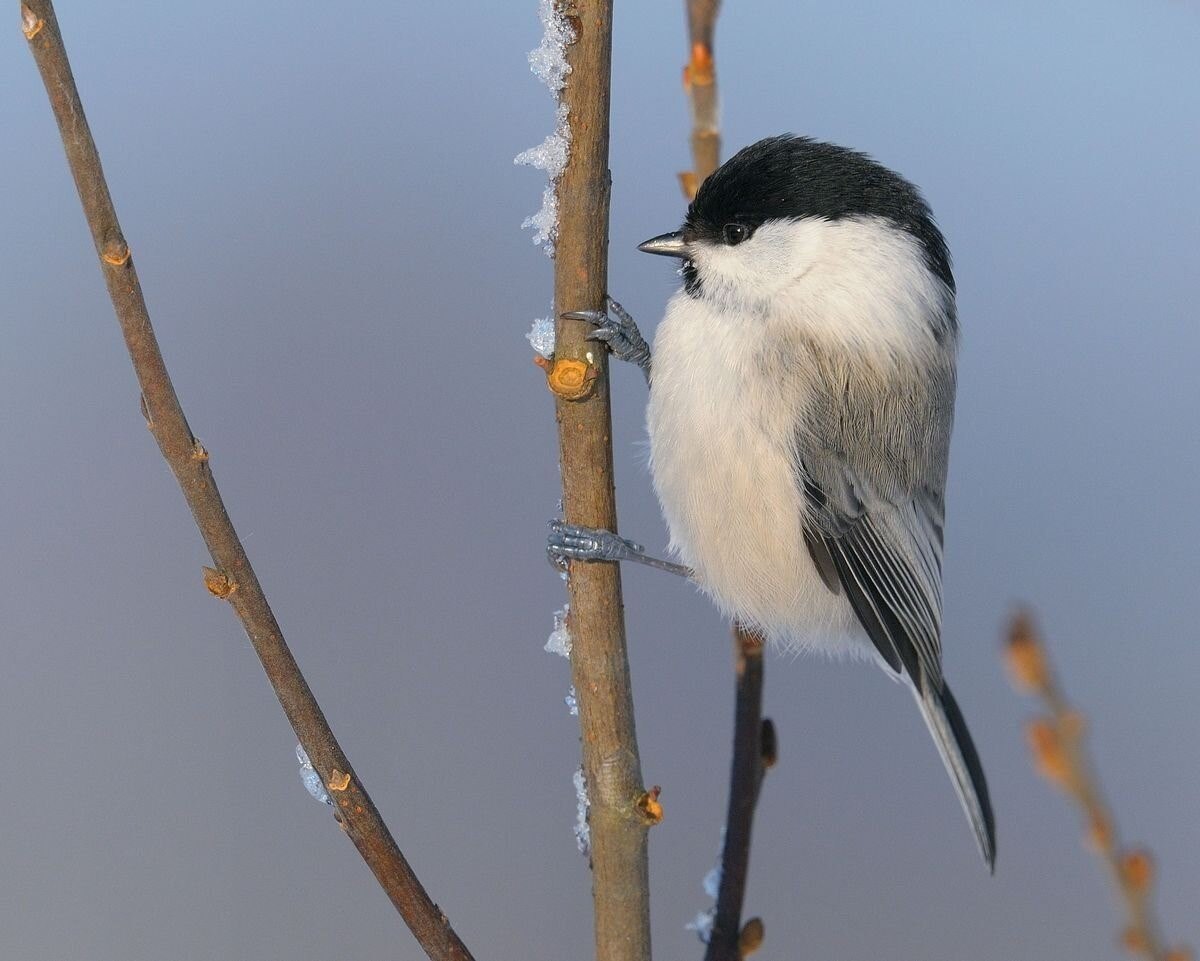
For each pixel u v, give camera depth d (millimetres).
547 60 3643
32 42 2842
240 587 3236
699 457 5387
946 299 5445
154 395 3109
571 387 3783
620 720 3816
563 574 4074
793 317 5281
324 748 3305
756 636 4285
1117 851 2182
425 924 3342
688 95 5195
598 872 3783
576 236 3729
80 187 2949
